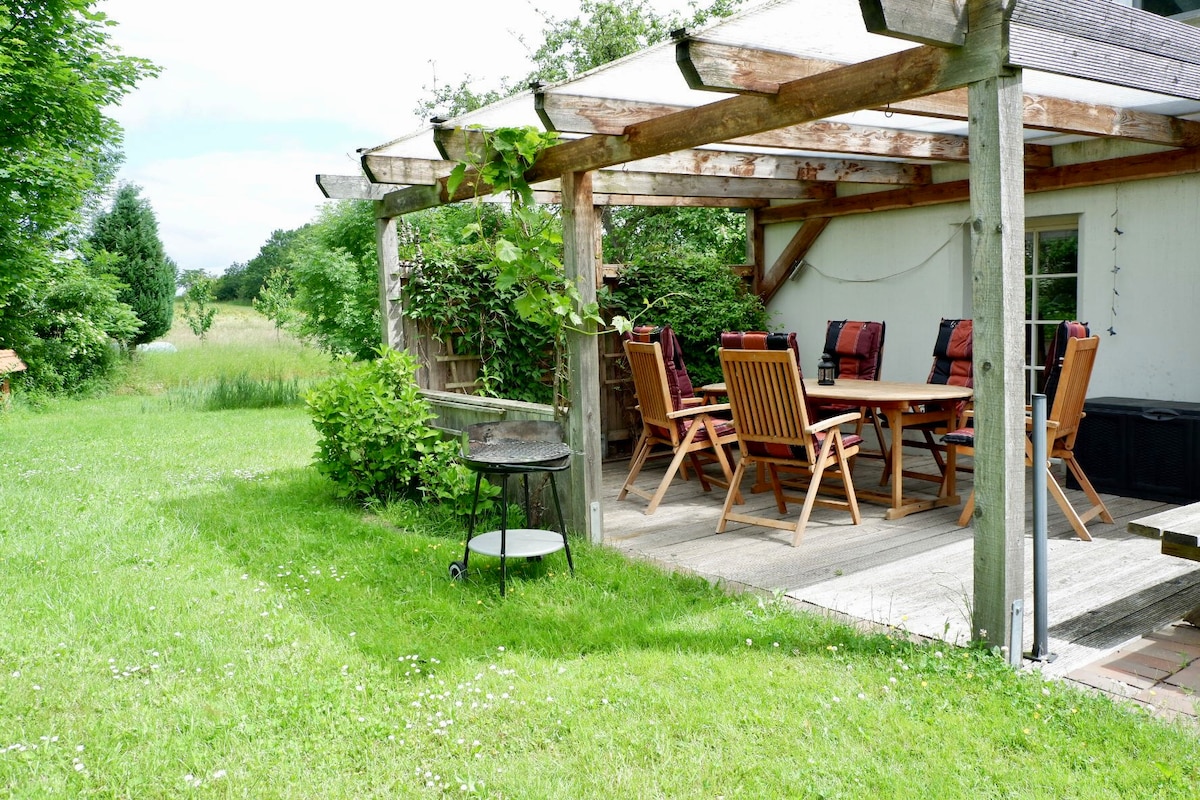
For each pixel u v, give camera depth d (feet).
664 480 19.26
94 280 51.83
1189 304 19.79
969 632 11.35
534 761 8.68
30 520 19.15
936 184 24.20
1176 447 18.29
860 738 8.79
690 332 27.66
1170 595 12.73
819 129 17.71
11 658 11.43
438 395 21.06
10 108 38.42
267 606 13.47
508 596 13.61
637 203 26.76
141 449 30.12
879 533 16.98
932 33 9.00
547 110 13.37
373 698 10.17
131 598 13.82
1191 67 12.04
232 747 9.08
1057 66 9.72
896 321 26.32
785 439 16.69
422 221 33.32
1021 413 9.84
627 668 10.68
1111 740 8.42
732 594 13.32
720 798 7.85
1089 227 21.56
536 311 16.12
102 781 8.50
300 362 58.39
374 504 19.61
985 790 7.78
